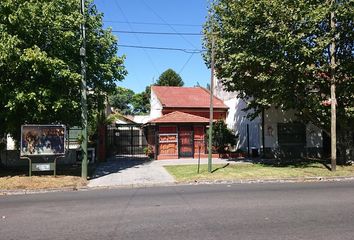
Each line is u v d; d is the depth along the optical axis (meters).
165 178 18.22
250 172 19.73
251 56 19.64
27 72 17.22
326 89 21.81
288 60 19.22
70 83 18.12
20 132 19.25
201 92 37.47
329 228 7.85
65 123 19.73
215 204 10.95
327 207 10.20
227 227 8.06
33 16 16.69
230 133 29.53
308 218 8.83
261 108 24.95
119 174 19.84
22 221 9.23
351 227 7.91
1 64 16.00
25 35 17.09
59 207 11.16
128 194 13.73
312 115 22.31
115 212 10.07
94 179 18.23
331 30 19.39
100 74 20.67
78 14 18.11
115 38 21.20
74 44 18.67
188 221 8.73
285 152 28.44
